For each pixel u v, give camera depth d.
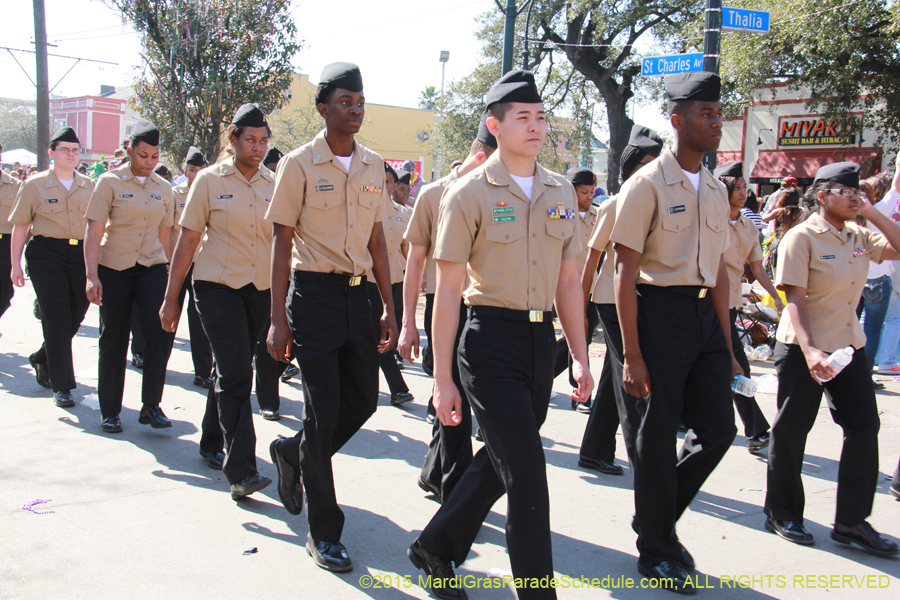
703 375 3.36
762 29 9.23
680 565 3.35
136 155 5.18
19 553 3.38
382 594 3.14
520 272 2.83
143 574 3.23
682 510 3.48
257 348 5.70
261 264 4.33
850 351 3.52
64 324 5.80
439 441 4.04
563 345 5.95
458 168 4.21
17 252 6.07
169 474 4.49
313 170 3.38
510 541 2.66
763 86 19.69
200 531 3.70
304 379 3.38
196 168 7.20
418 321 10.37
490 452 2.82
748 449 5.36
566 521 4.01
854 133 20.33
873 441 3.71
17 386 6.41
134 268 5.24
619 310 3.30
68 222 5.73
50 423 5.41
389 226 7.05
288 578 3.25
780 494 3.89
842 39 16.66
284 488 3.78
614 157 23.89
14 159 32.56
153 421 5.34
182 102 15.70
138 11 15.27
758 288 9.20
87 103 55.31
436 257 2.83
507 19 12.33
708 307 3.38
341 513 3.44
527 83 2.85
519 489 2.66
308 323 3.35
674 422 3.32
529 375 2.85
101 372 5.22
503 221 2.81
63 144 5.72
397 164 20.02
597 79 23.67
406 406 6.33
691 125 3.32
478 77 25.67
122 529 3.68
